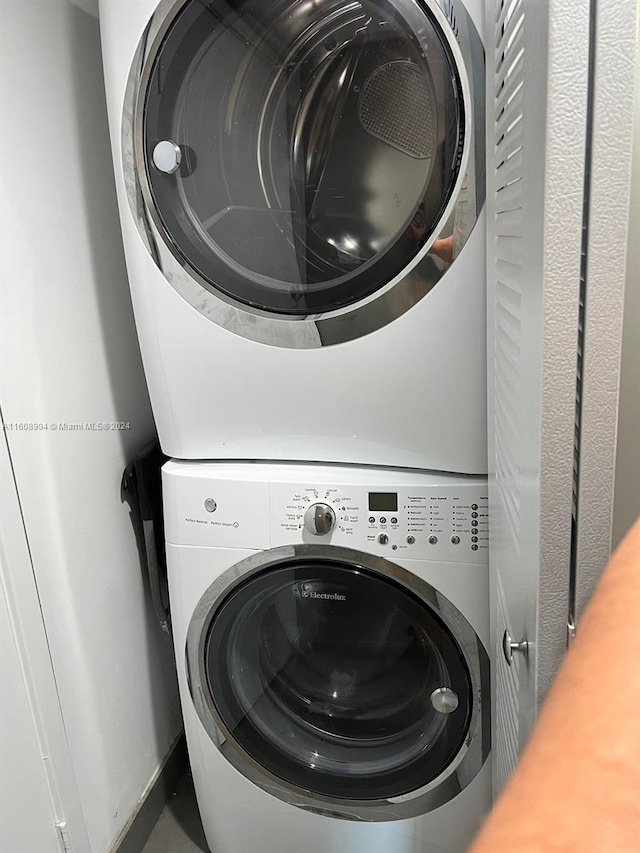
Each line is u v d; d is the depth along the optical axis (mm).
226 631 1124
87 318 1099
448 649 1038
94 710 1153
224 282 959
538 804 238
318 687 1218
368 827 1152
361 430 996
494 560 869
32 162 955
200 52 882
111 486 1184
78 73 1053
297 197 916
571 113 384
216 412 1040
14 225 923
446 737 1077
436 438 968
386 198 877
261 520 1047
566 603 467
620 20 370
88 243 1094
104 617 1174
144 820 1328
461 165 822
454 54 788
